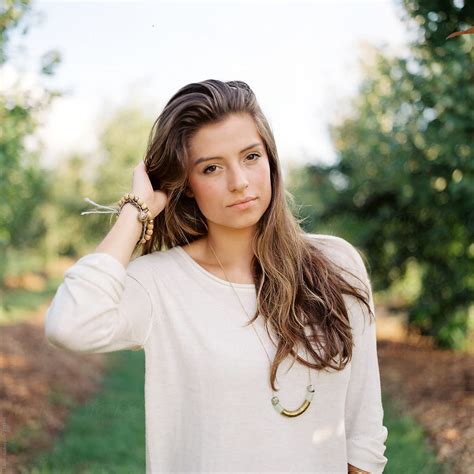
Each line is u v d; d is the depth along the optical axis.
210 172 1.68
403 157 7.73
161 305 1.72
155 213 1.75
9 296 14.88
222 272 1.79
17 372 7.80
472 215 8.00
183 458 1.70
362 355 1.83
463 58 5.59
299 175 11.09
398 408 6.61
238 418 1.66
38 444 5.38
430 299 9.50
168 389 1.71
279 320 1.70
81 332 1.52
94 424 6.11
